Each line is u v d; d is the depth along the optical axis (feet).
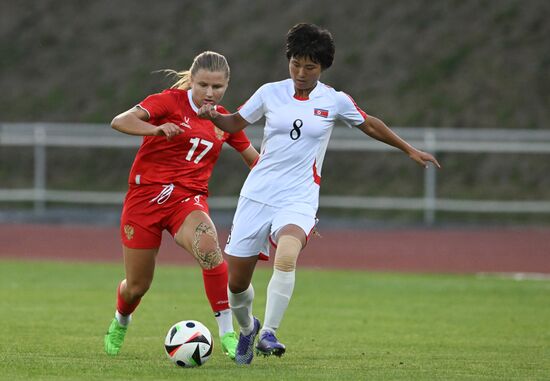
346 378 75.92
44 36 406.82
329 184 320.91
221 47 379.35
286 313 132.05
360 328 117.70
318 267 202.18
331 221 283.18
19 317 122.21
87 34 404.16
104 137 345.51
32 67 394.11
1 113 371.97
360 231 266.77
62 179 343.67
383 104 341.62
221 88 88.28
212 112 84.74
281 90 84.38
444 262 211.61
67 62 393.09
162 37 393.50
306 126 82.94
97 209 318.45
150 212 88.63
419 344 104.01
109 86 376.48
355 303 144.46
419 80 350.43
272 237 83.10
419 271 197.06
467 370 83.61
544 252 227.40
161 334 109.40
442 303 145.48
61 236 252.21
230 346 87.97
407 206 281.74
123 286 91.25
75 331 110.11
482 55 356.59
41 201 301.02
